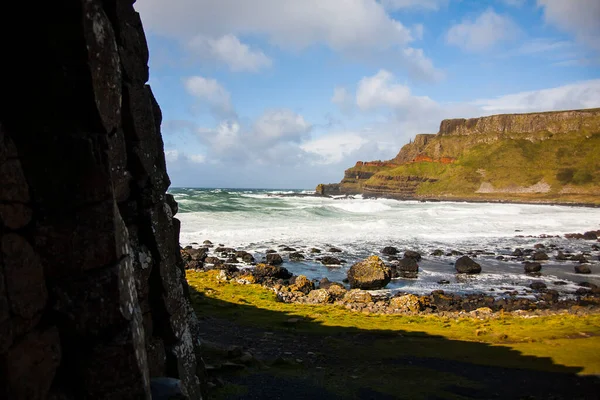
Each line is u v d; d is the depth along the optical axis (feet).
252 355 41.14
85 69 14.02
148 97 22.03
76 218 14.26
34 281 13.33
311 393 32.50
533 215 261.85
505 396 33.37
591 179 559.79
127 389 14.97
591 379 37.19
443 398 32.81
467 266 103.40
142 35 21.59
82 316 14.30
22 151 13.73
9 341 12.24
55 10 13.67
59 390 13.97
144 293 20.94
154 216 21.79
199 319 55.72
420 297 74.84
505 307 72.38
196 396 23.84
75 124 14.47
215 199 287.07
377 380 36.32
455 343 48.98
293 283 85.20
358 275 87.61
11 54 13.99
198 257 104.32
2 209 12.54
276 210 218.79
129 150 20.21
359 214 228.84
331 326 56.70
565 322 60.64
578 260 120.98
